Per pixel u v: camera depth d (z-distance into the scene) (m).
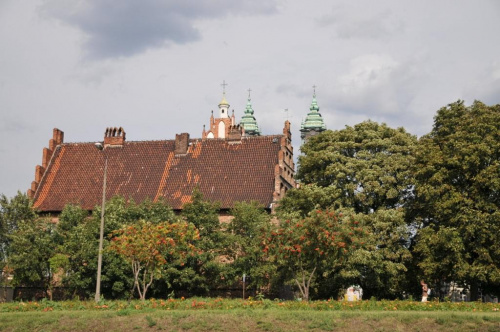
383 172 101.56
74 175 129.38
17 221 106.94
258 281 97.19
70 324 56.47
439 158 92.81
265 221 97.38
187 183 122.31
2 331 55.97
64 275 101.19
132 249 75.94
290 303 67.31
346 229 75.69
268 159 122.12
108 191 124.38
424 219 98.00
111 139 133.25
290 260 77.38
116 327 55.44
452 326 51.75
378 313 54.91
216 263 98.69
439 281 102.06
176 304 67.50
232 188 118.69
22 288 113.81
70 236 101.38
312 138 114.81
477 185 90.19
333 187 100.19
